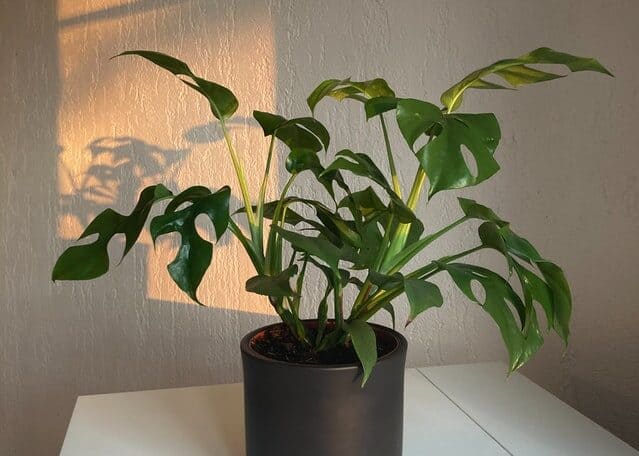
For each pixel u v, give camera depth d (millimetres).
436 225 1476
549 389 1519
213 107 907
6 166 1385
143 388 1470
